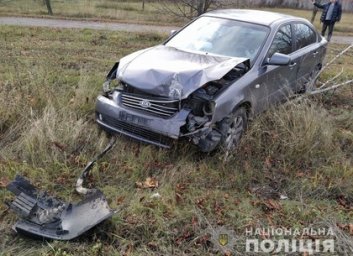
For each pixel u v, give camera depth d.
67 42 10.78
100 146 4.61
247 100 4.88
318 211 3.88
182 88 4.32
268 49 5.34
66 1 21.97
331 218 3.80
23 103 5.17
